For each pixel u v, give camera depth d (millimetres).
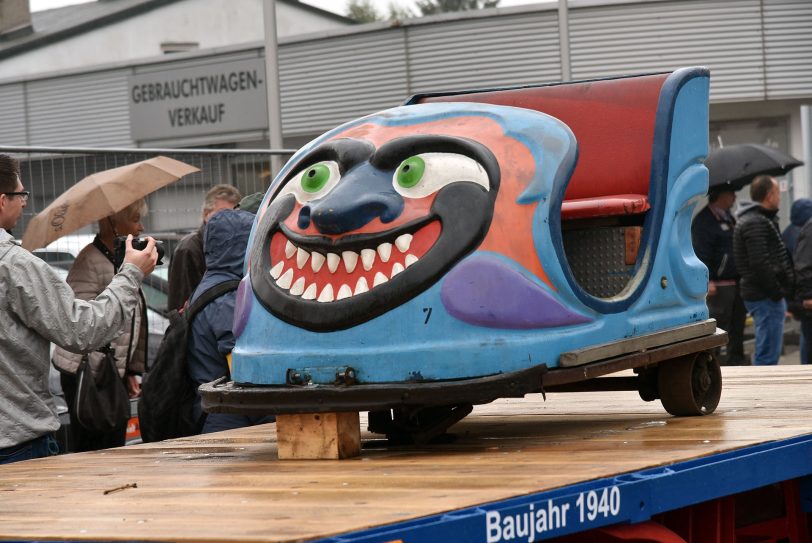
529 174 3879
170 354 5945
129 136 25312
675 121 4422
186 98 24484
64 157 7594
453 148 3910
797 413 4422
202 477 3596
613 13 21578
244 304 4070
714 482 3363
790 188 22234
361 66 23047
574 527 2906
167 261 8469
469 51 22250
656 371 4562
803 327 11391
